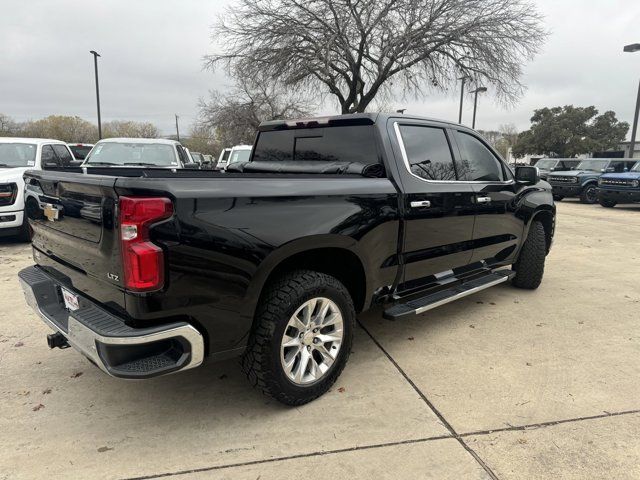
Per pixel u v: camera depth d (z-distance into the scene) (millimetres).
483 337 4086
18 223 7520
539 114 44094
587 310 4836
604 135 42000
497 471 2363
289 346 2822
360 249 3094
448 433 2672
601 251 8133
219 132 32750
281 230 2633
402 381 3273
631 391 3154
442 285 3961
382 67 16516
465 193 3998
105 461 2414
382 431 2688
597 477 2326
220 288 2416
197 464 2400
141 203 2150
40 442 2564
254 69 17203
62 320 2742
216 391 3135
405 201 3410
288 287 2740
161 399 3029
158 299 2221
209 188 2381
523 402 3004
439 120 4031
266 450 2518
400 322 4449
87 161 8906
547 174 19672
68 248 2680
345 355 3109
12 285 5414
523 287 5531
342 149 3688
